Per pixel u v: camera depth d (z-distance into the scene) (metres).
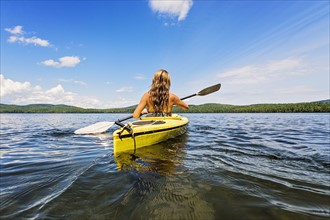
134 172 1.92
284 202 1.36
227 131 6.09
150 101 3.57
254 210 1.24
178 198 1.37
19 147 3.80
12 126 9.09
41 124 10.55
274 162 2.43
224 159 2.47
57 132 6.35
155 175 1.82
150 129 3.11
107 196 1.44
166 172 1.91
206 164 2.20
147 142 3.11
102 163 2.26
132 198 1.39
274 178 1.82
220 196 1.42
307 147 3.50
